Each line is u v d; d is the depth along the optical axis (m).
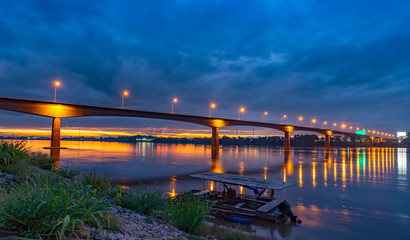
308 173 34.12
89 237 4.32
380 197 19.50
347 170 38.41
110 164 42.00
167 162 49.00
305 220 13.35
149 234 5.62
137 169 36.31
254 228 11.71
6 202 4.30
